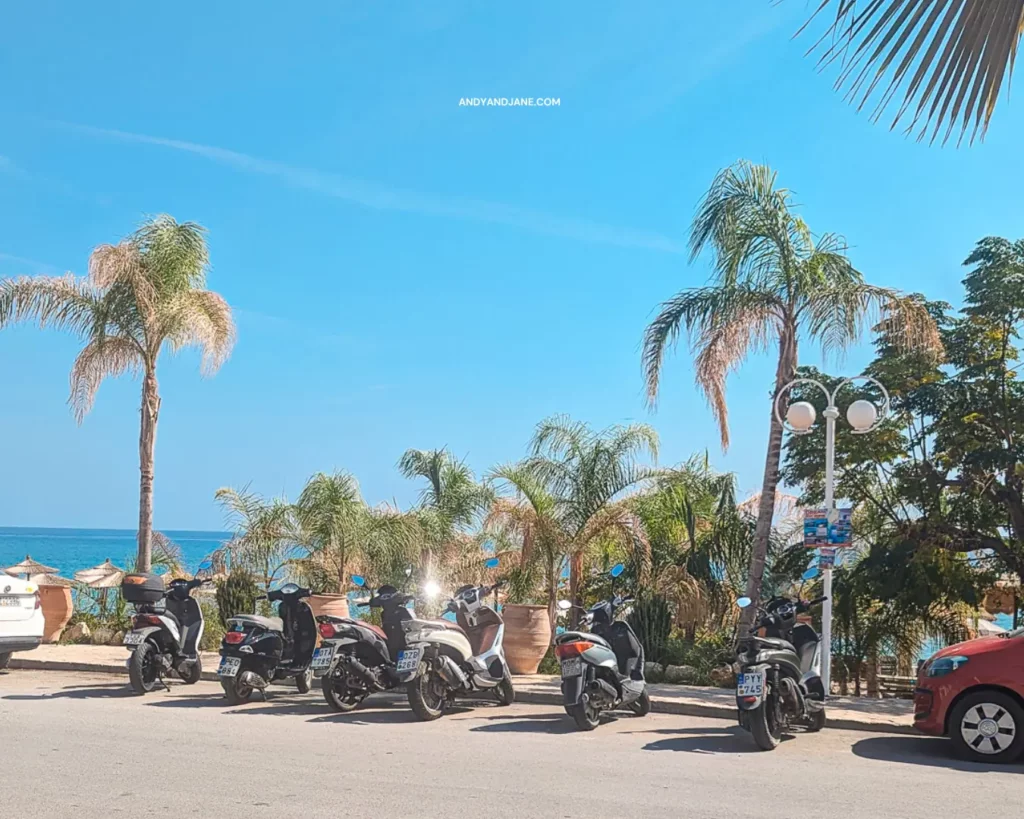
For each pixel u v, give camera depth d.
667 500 15.63
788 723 9.22
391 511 17.12
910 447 14.59
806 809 6.34
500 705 11.03
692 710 10.60
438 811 6.08
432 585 11.02
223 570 16.34
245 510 16.38
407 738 8.80
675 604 14.67
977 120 2.21
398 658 9.89
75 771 7.02
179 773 7.02
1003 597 14.39
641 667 10.45
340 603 14.49
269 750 8.02
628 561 15.37
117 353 16.31
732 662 10.02
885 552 13.95
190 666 12.06
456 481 21.58
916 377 14.41
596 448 15.02
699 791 6.84
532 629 13.29
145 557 16.11
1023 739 8.02
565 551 14.80
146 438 16.25
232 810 5.99
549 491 15.03
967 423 13.95
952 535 14.12
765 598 15.09
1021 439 13.85
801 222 13.62
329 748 8.19
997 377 14.12
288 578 16.33
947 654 8.54
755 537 13.60
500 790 6.71
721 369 13.47
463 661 10.30
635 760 7.97
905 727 9.66
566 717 10.28
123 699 10.87
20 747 7.89
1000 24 2.16
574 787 6.87
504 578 15.77
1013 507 14.03
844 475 15.00
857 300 12.77
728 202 13.45
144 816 5.81
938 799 6.70
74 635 16.31
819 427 14.86
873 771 7.69
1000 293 13.88
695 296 13.60
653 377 13.71
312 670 10.79
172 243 16.38
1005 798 6.77
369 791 6.59
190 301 16.36
